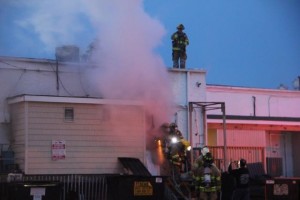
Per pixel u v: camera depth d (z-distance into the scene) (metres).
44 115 22.28
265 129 32.69
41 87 24.16
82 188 21.23
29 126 21.97
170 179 23.33
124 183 18.56
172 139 24.59
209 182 20.62
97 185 21.45
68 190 21.03
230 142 31.25
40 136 22.09
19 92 23.69
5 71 23.56
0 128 23.06
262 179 25.45
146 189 18.72
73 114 22.83
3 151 22.45
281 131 34.34
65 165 22.41
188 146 24.75
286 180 21.11
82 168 22.72
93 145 23.06
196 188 21.06
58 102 22.50
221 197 22.91
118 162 23.44
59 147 22.38
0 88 23.36
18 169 22.12
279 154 34.12
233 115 32.53
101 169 23.08
